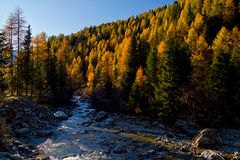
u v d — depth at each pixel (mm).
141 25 177500
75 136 42969
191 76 55750
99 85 85062
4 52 57344
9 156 25719
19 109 46281
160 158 31797
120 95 72375
